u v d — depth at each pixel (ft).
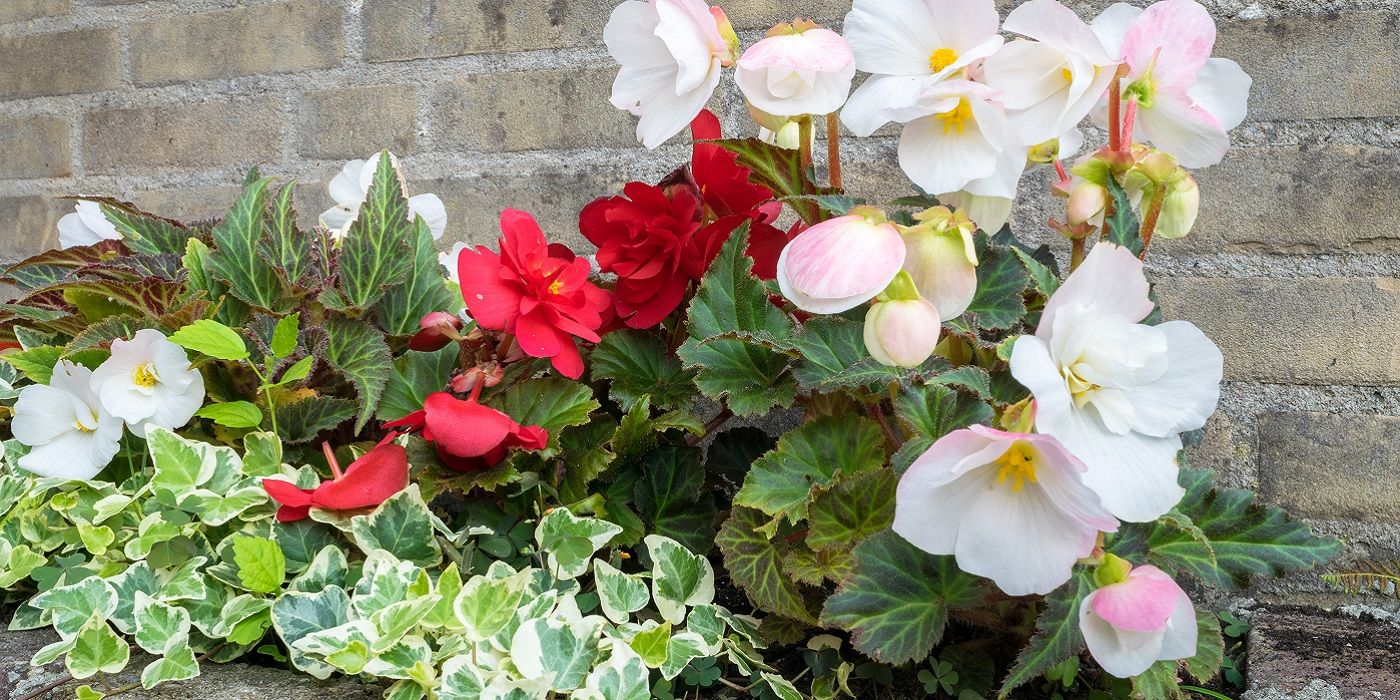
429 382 3.52
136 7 4.66
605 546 3.36
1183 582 3.74
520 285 3.33
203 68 4.59
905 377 3.00
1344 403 3.68
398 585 3.11
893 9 3.11
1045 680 3.25
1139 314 2.86
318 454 3.54
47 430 3.49
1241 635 3.54
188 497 3.27
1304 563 3.09
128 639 3.30
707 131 3.50
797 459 3.21
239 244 3.64
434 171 4.35
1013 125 3.06
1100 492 2.81
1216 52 3.73
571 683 3.01
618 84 3.35
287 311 3.59
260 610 3.14
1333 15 3.66
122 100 4.69
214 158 4.59
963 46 3.09
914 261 3.02
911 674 3.27
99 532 3.31
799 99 3.12
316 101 4.47
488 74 4.30
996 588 3.05
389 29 4.39
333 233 3.92
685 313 3.50
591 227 3.53
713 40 3.22
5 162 4.85
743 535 3.24
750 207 3.49
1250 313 3.73
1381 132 3.64
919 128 3.08
